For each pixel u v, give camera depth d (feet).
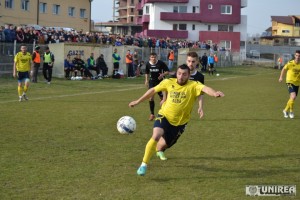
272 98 65.41
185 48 144.15
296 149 28.48
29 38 87.97
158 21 224.74
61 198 18.21
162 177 21.58
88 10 194.08
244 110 49.44
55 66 89.40
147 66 40.63
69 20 185.57
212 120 41.04
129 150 27.25
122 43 118.83
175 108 22.29
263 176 22.04
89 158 24.97
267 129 36.29
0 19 149.38
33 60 77.36
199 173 22.44
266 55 245.86
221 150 27.86
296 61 43.34
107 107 49.11
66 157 25.05
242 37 229.04
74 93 66.33
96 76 94.84
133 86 82.94
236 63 194.39
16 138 30.12
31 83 76.69
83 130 33.78
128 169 22.90
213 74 134.21
